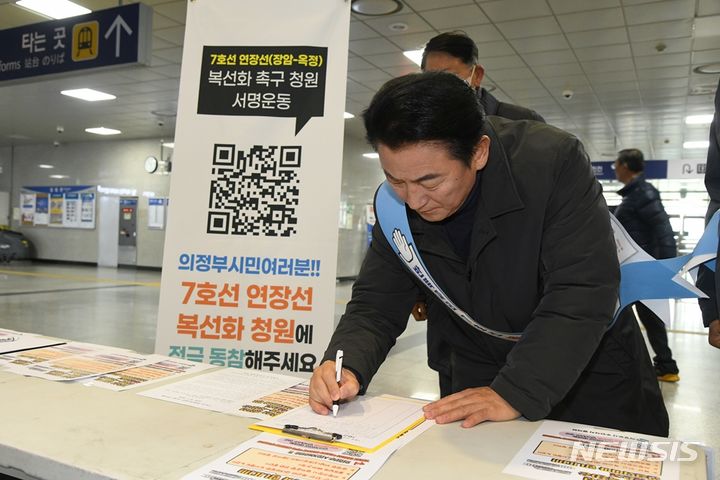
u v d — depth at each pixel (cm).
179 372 127
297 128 188
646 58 657
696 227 1472
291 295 187
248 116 190
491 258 112
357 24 573
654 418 132
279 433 91
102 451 81
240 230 189
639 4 511
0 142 1431
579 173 107
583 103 872
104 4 535
